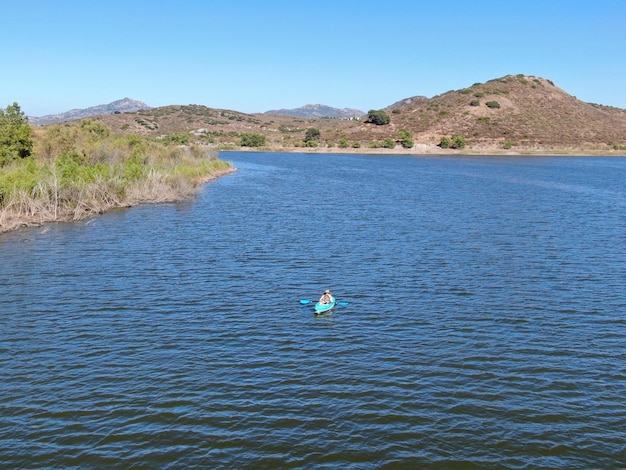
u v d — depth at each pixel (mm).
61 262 38188
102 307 29234
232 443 17438
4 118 71125
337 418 18812
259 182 95062
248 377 21594
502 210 63688
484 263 38656
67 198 58219
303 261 39000
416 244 44750
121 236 47031
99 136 90875
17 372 21906
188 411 19172
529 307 29656
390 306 29719
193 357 23312
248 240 45875
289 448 17219
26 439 17609
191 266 37406
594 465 16625
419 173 115312
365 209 64062
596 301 30703
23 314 28172
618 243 45625
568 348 24516
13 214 52000
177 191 71375
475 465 16547
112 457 16750
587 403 19953
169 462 16562
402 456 16891
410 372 22094
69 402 19719
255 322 27328
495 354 23812
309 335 25750
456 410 19375
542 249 43125
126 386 20859
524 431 18219
